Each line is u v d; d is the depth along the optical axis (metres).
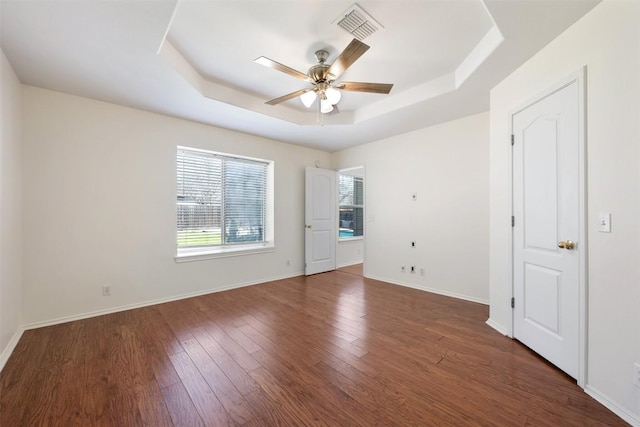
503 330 2.51
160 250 3.38
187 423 1.45
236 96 3.10
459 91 2.74
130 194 3.16
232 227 4.29
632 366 1.44
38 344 2.29
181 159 3.75
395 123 3.75
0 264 2.02
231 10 1.84
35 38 1.89
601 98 1.60
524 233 2.25
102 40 1.92
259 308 3.22
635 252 1.43
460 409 1.55
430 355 2.14
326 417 1.49
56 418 1.48
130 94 2.79
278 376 1.87
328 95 2.52
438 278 3.83
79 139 2.84
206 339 2.41
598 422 1.45
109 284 3.02
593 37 1.64
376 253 4.66
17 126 2.42
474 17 1.93
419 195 4.04
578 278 1.74
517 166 2.32
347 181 6.40
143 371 1.92
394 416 1.50
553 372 1.90
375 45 2.26
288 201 4.80
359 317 2.94
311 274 5.00
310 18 1.94
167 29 1.83
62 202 2.75
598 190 1.62
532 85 2.14
